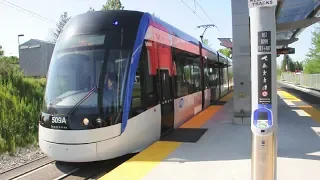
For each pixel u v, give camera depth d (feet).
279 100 62.95
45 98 24.26
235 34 34.14
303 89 110.11
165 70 30.04
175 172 19.01
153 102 26.89
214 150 23.76
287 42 55.83
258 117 13.41
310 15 48.26
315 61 181.27
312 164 19.70
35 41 132.46
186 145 25.50
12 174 24.72
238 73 34.42
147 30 26.55
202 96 46.68
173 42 32.96
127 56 23.95
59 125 22.34
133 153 24.79
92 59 23.79
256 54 13.35
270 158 13.44
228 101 62.28
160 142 26.61
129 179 18.03
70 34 25.38
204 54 49.24
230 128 32.40
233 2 33.86
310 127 32.07
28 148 34.68
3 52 82.38
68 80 23.94
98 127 21.85
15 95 47.44
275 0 12.93
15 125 37.47
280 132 29.63
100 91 22.77
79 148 21.77
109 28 24.63
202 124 35.04
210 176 18.17
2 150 32.63
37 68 127.54
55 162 26.43
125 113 23.02
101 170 23.88
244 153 22.72
